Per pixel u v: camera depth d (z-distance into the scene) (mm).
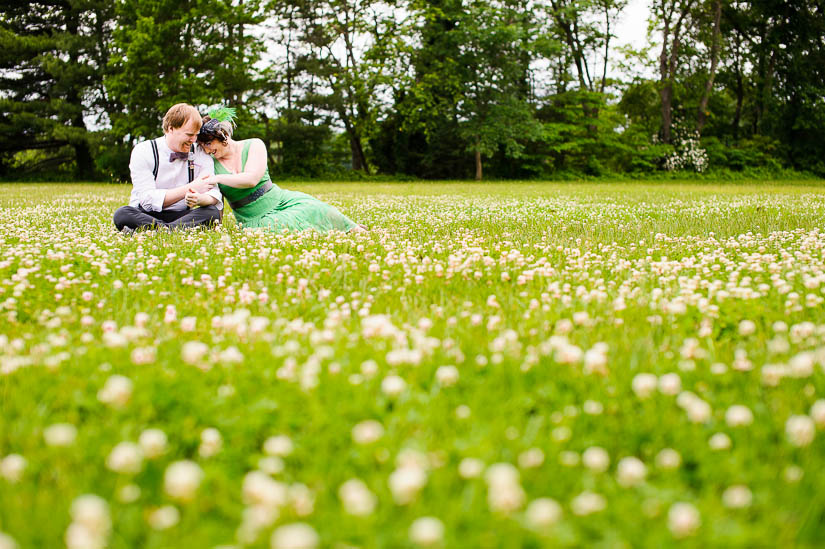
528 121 35531
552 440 1518
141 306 2908
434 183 30438
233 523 1242
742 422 1558
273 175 37000
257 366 1962
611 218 8109
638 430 1577
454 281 3482
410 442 1473
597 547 1146
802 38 37500
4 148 34312
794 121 38844
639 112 43875
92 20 34688
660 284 3391
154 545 1134
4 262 3723
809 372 1843
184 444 1576
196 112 5738
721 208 9992
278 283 3381
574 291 3291
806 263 4020
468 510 1216
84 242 5016
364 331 2316
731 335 2525
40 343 2242
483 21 34125
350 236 5469
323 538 1152
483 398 1768
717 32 37531
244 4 32406
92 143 32500
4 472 1330
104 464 1414
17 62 33000
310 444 1525
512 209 10039
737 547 1125
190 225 5750
